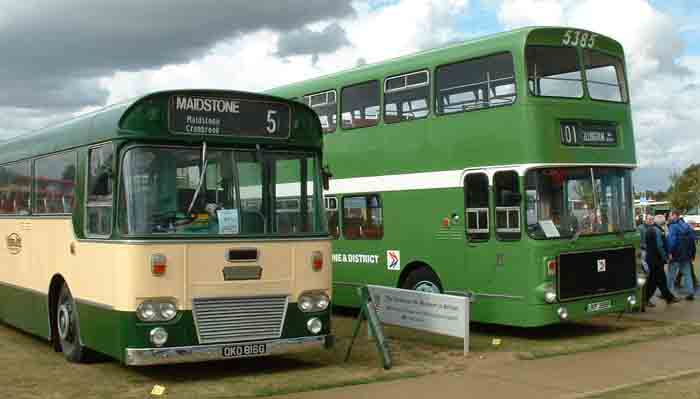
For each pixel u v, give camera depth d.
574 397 9.65
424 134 15.50
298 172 11.39
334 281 17.67
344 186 17.36
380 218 16.47
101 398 9.76
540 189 13.82
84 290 11.37
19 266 14.39
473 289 14.53
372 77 16.77
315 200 11.49
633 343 13.84
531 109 13.74
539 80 13.95
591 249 14.25
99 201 11.03
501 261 14.05
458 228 14.80
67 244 12.05
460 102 14.84
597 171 14.58
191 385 10.46
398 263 16.05
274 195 11.12
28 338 14.80
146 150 10.44
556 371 11.33
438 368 11.55
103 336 10.72
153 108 10.50
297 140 11.42
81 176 11.68
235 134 10.95
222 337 10.48
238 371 11.45
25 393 10.04
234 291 10.56
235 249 10.59
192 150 10.66
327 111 17.94
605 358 12.36
